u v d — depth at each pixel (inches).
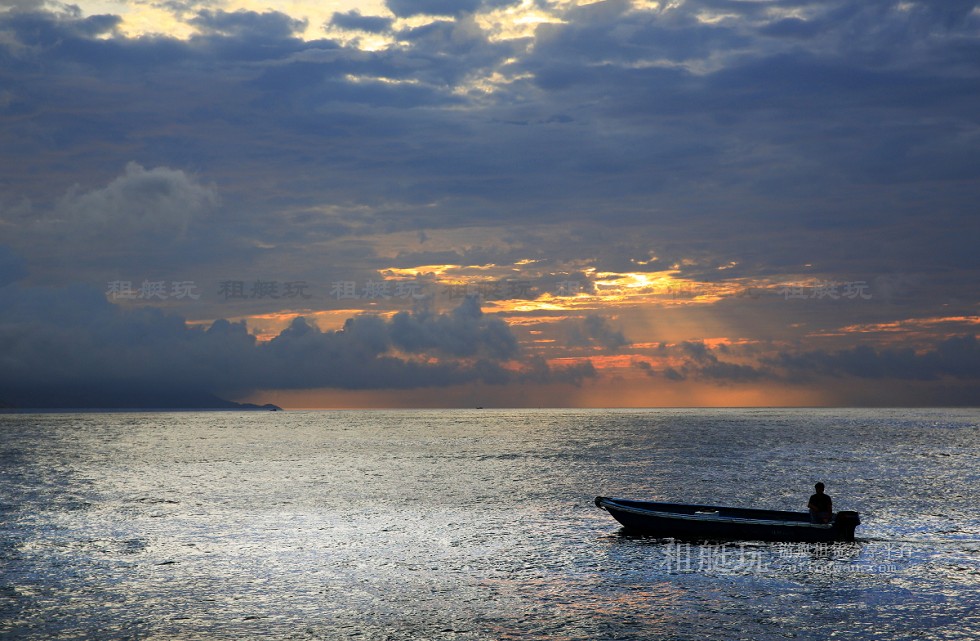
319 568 1316.4
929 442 4751.5
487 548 1473.9
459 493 2289.6
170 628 1005.8
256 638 971.3
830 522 1483.8
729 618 1055.6
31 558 1386.6
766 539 1496.1
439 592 1171.9
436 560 1374.3
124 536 1596.9
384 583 1221.1
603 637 981.8
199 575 1266.0
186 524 1739.7
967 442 4751.5
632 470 2972.4
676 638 981.2
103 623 1024.9
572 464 3248.0
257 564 1343.5
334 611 1080.2
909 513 1877.5
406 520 1792.6
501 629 1010.1
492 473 2886.3
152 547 1485.0
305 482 2598.4
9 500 2144.4
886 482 2551.7
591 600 1133.7
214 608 1089.4
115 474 2888.8
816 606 1103.6
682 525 1537.9
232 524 1739.7
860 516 1830.7
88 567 1318.9
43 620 1035.3
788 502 2123.5
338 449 4330.7
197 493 2301.9
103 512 1919.3
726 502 2132.1
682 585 1210.0
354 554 1424.7
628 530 1614.2
